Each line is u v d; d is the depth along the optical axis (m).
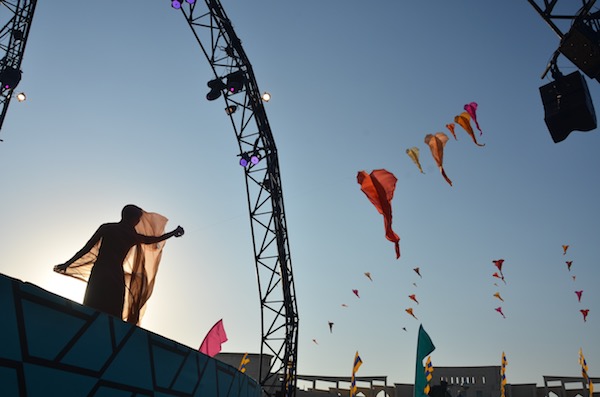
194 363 4.94
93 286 4.62
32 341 2.87
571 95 6.23
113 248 4.85
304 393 34.59
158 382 4.18
